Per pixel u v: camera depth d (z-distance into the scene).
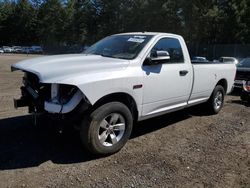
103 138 4.75
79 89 4.34
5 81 12.92
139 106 5.25
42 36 77.31
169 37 5.98
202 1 45.06
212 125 6.77
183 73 6.09
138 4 52.16
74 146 5.19
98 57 5.41
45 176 4.20
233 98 10.33
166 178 4.27
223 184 4.16
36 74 4.54
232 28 43.69
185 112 7.82
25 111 7.17
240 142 5.75
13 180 4.06
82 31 66.62
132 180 4.18
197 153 5.16
